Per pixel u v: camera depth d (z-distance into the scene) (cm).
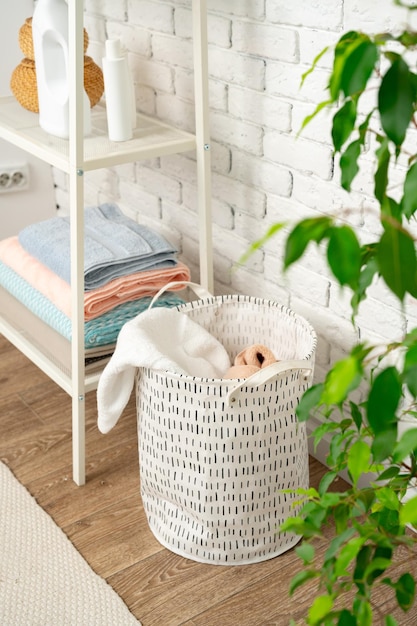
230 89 173
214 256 197
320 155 158
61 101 169
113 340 175
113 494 173
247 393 137
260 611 143
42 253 186
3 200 243
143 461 156
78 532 162
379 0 135
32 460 183
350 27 142
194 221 200
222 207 188
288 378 140
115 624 141
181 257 210
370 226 153
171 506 156
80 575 151
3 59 230
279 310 164
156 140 171
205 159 173
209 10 171
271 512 151
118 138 170
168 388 142
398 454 70
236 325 172
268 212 176
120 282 174
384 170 71
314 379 178
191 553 155
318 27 148
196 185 194
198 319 169
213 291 200
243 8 162
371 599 144
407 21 130
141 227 192
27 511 167
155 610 144
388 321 155
